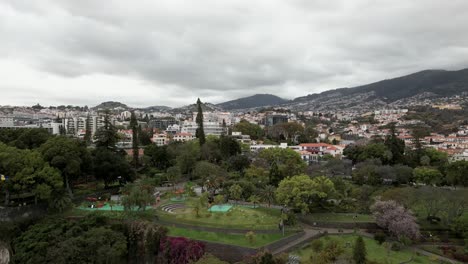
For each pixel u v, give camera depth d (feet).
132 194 255.50
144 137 617.21
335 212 285.84
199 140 530.27
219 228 238.68
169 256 215.10
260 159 455.63
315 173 407.64
